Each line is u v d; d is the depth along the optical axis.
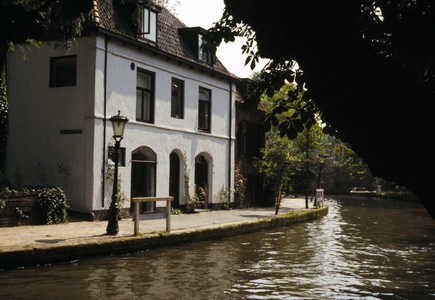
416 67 3.69
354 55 1.98
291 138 4.07
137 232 10.43
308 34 2.05
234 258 9.91
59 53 14.30
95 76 13.73
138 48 15.55
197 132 18.97
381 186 51.16
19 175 14.67
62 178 14.03
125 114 14.98
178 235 11.46
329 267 9.15
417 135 1.82
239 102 22.64
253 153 24.56
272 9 2.32
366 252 11.20
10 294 6.21
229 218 15.98
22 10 2.96
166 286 7.05
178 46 18.11
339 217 22.27
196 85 19.09
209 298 6.42
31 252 8.02
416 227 17.55
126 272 7.99
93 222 12.95
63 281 7.10
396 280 8.01
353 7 2.03
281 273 8.41
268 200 25.17
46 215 11.85
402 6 3.45
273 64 4.76
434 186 1.80
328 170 55.09
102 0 14.83
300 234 14.76
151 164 16.33
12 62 14.95
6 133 14.12
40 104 14.51
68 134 14.02
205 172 20.27
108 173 14.05
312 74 2.11
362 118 1.92
